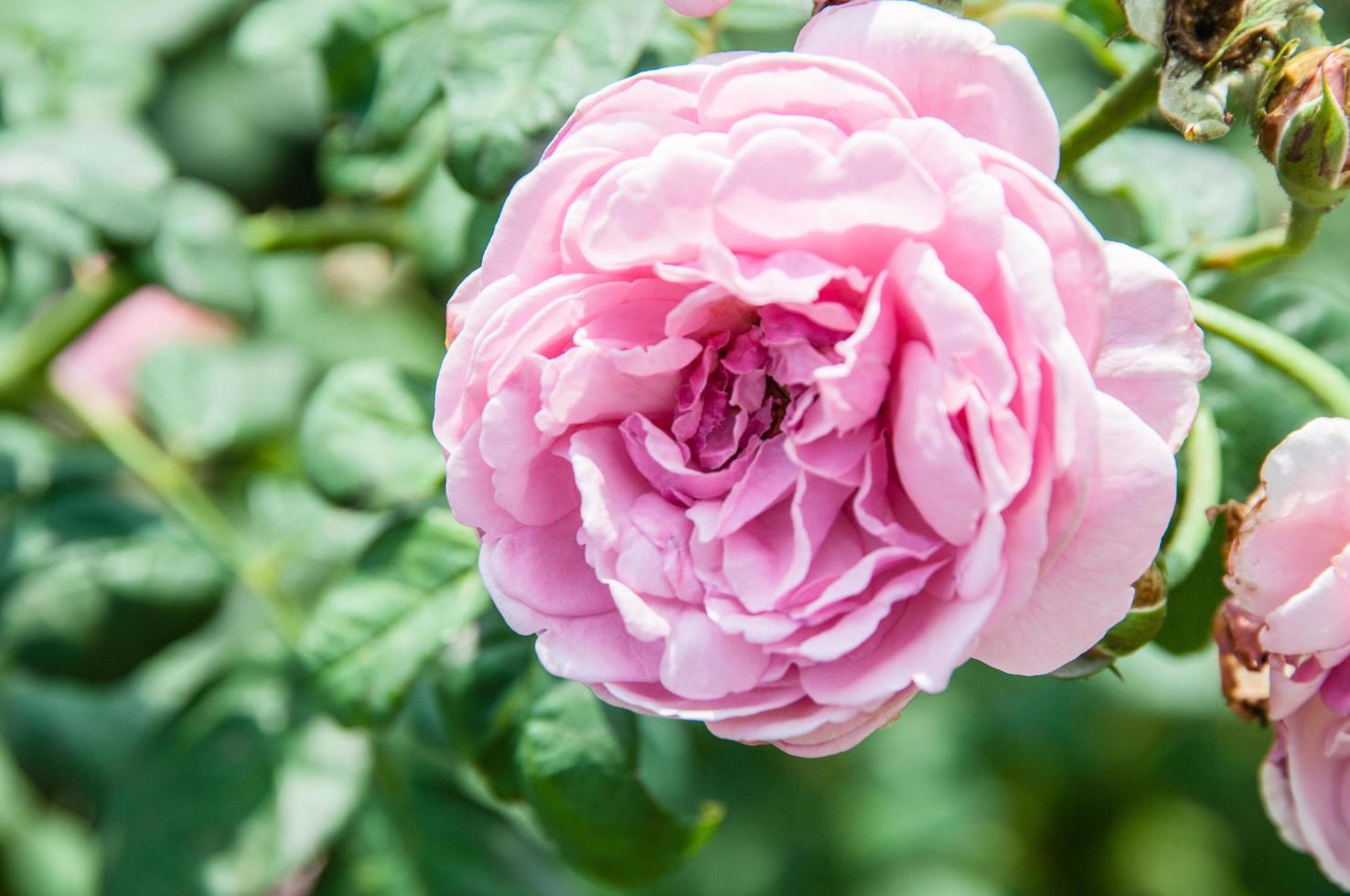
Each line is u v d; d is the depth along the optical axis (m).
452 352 0.42
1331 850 0.44
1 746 0.62
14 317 0.60
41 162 0.53
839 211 0.40
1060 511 0.39
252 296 0.55
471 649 0.49
